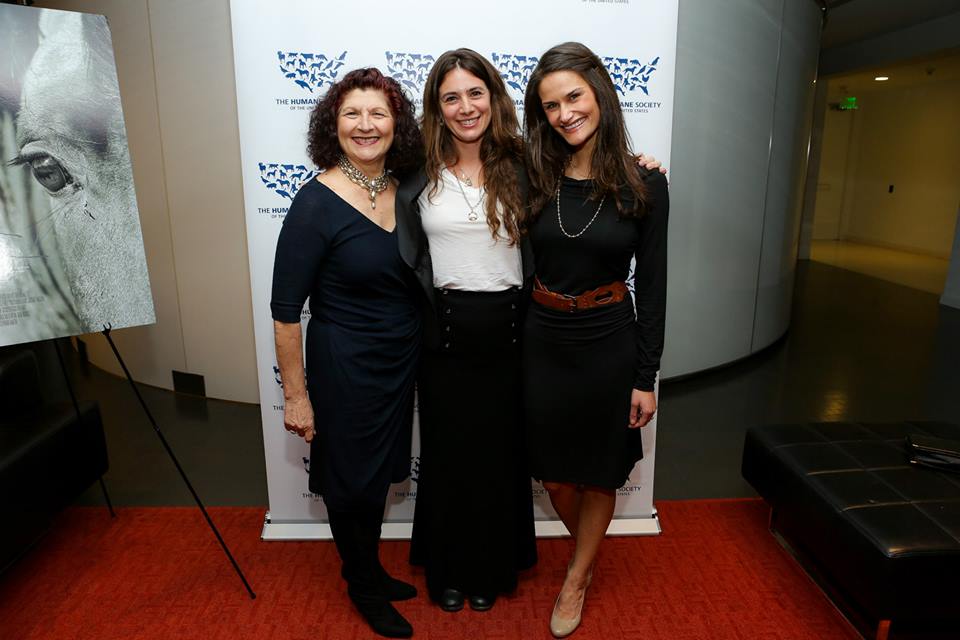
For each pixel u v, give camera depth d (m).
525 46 2.11
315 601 2.09
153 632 1.93
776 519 2.43
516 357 1.83
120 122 1.90
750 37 3.88
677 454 3.17
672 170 3.77
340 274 1.65
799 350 4.89
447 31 2.08
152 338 4.04
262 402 2.36
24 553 2.32
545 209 1.67
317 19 2.05
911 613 1.69
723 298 4.29
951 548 1.65
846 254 9.73
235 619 1.99
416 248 1.66
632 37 2.13
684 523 2.53
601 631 1.94
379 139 1.60
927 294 6.91
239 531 2.49
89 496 2.79
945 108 8.99
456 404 1.82
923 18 6.49
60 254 1.84
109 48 1.87
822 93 8.90
